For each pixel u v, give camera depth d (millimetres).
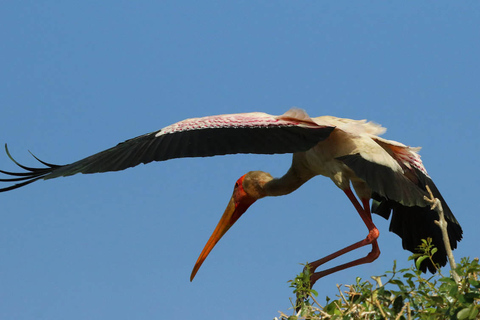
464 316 7082
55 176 8766
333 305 8266
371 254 12164
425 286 7996
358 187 12125
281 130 9992
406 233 12625
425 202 10766
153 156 9297
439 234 12258
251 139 9805
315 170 12539
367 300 7918
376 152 11188
